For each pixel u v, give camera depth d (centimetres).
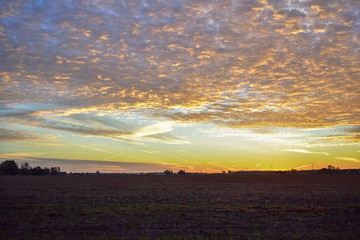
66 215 1738
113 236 1280
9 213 1791
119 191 3353
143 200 2450
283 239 1228
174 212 1858
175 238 1245
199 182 5672
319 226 1470
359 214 1767
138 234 1317
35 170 13075
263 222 1565
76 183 5094
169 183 5247
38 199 2478
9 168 12462
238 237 1257
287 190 3522
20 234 1305
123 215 1755
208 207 2058
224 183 5266
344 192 3173
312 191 3347
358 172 12675
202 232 1352
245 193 3109
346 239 1220
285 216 1717
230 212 1858
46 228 1424
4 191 3262
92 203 2239
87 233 1336
